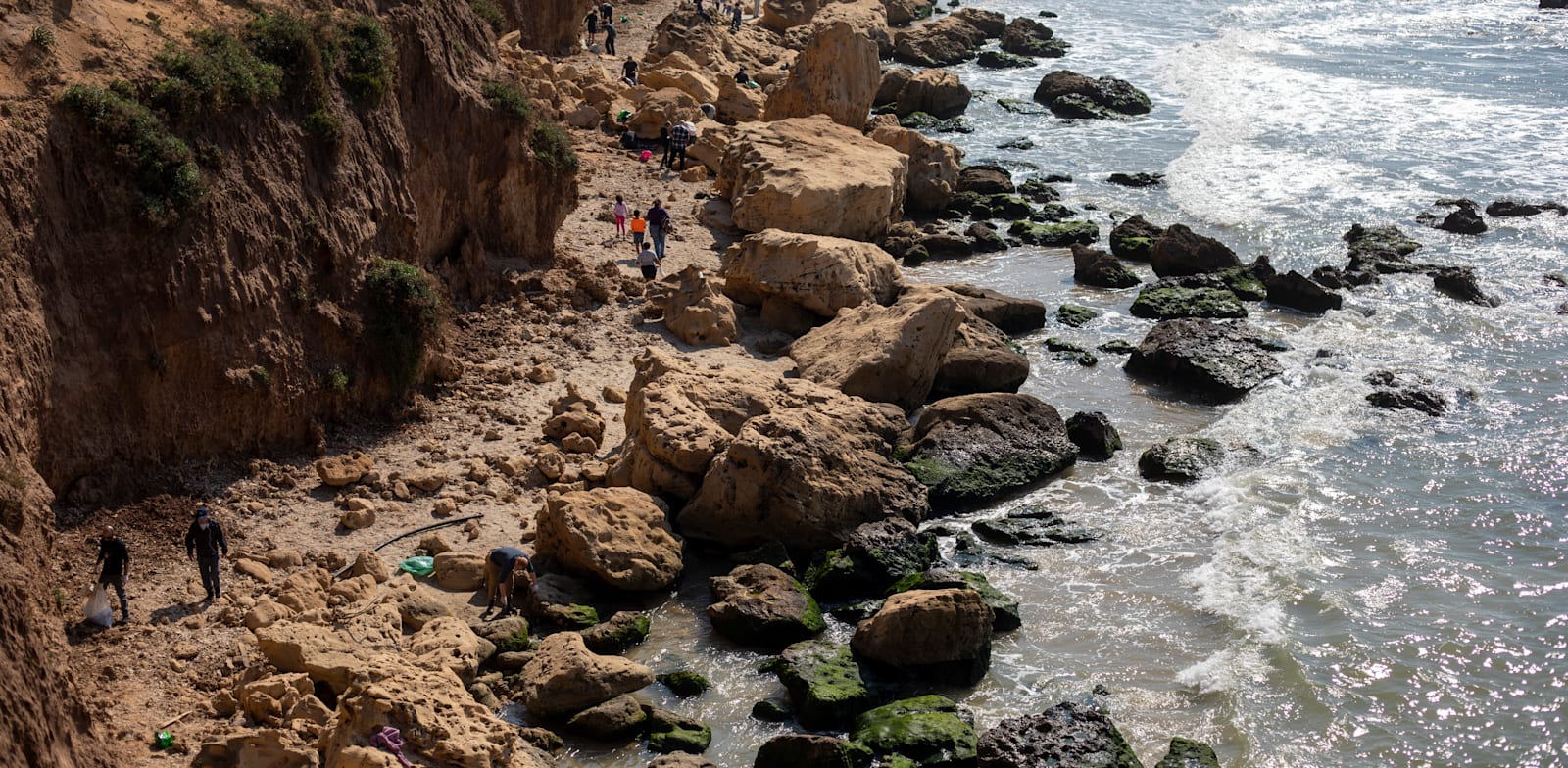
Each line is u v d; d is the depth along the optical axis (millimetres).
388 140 33594
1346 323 39875
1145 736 22547
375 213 32719
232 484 28062
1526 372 36156
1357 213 48656
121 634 23125
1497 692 23406
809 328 38500
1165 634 25547
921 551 27938
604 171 50500
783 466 28188
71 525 25375
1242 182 52812
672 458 29141
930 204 51000
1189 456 32031
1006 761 21266
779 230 40500
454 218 36875
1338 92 65250
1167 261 44219
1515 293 41375
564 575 26891
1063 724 21891
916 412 35312
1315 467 31656
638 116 54938
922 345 34938
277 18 31266
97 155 26188
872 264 39500
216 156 28391
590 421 31516
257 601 24234
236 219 28625
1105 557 28391
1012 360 36312
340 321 30578
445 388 33375
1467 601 26125
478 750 19812
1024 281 44594
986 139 61062
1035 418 33094
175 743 20828
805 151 47469
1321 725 22688
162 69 28250
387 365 31516
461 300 37000
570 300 38719
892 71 67688
